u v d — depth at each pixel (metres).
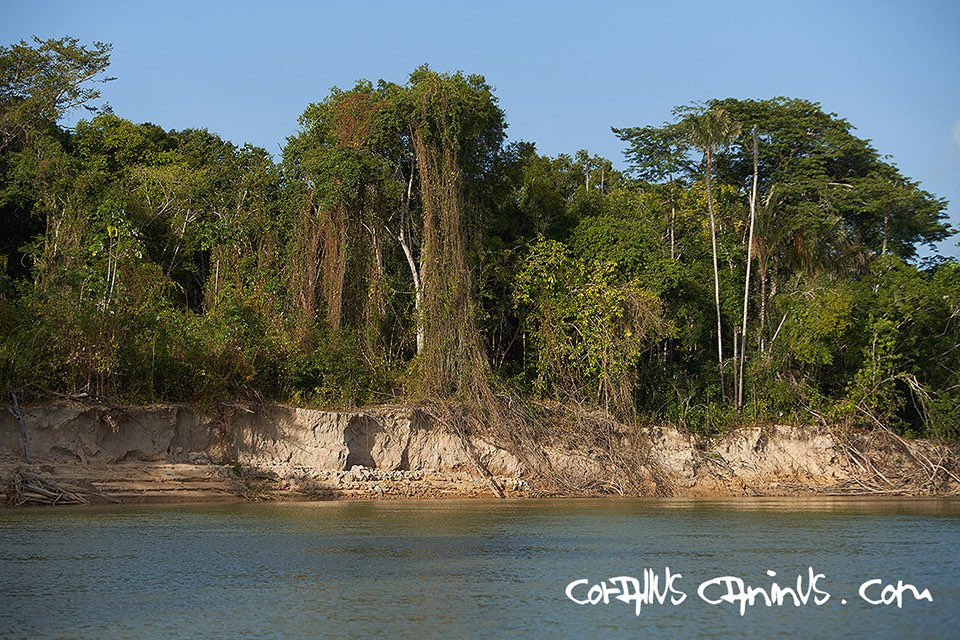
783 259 61.47
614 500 44.72
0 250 52.59
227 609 19.42
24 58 56.69
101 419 39.59
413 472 44.69
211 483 39.88
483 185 52.16
